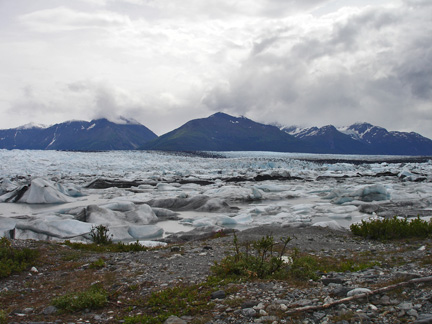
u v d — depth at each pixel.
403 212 25.22
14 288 8.66
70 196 39.97
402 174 59.28
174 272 9.34
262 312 6.08
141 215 24.83
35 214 26.66
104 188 47.88
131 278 8.98
